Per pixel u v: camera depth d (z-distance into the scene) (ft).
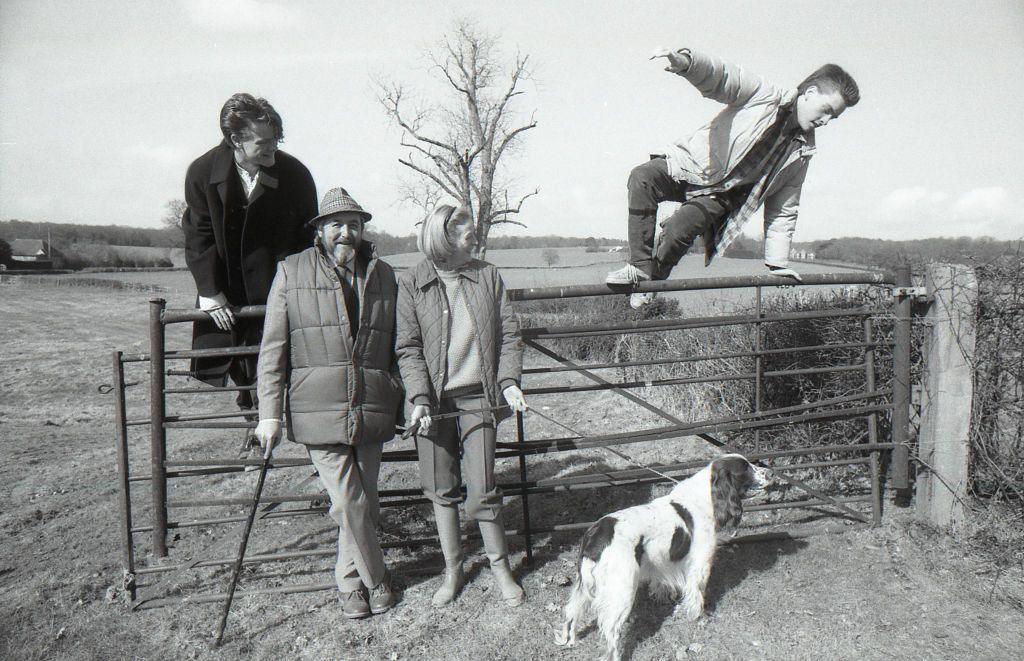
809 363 18.62
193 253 12.35
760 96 13.05
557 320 45.21
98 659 10.82
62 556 14.67
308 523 15.97
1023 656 10.43
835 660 10.45
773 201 14.64
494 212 102.47
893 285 15.17
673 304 31.76
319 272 11.06
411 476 19.45
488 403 11.61
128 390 37.93
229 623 11.76
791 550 13.92
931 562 13.16
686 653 10.72
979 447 14.19
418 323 11.54
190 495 18.76
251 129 11.56
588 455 20.75
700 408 23.40
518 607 11.98
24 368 43.42
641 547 10.67
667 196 14.47
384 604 12.03
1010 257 14.26
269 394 11.05
